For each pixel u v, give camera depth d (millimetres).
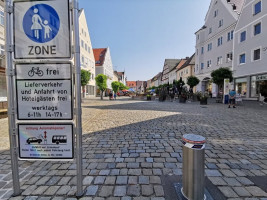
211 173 2715
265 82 17016
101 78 26047
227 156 3404
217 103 17000
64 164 3107
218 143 4207
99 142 4309
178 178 2564
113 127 6008
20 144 2188
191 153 2025
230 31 23438
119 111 10672
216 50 26625
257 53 18219
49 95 2102
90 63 38188
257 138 4637
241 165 3010
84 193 2199
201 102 15719
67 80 2068
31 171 2844
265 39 16922
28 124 2160
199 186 2018
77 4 1982
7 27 2018
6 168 2977
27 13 2014
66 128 2139
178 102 19250
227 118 7805
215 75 17016
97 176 2629
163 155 3453
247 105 14508
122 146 4000
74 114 2113
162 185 2375
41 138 2170
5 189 2332
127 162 3133
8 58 2045
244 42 19828
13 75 2084
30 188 2340
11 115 2111
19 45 2049
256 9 18219
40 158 2189
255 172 2758
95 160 3229
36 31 2025
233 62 21844
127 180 2510
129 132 5285
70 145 2156
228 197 2113
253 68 18484
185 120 7297
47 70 2066
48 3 1989
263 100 16688
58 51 2031
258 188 2309
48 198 2115
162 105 15016
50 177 2643
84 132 5324
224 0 24562
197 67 32531
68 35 2004
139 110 11125
